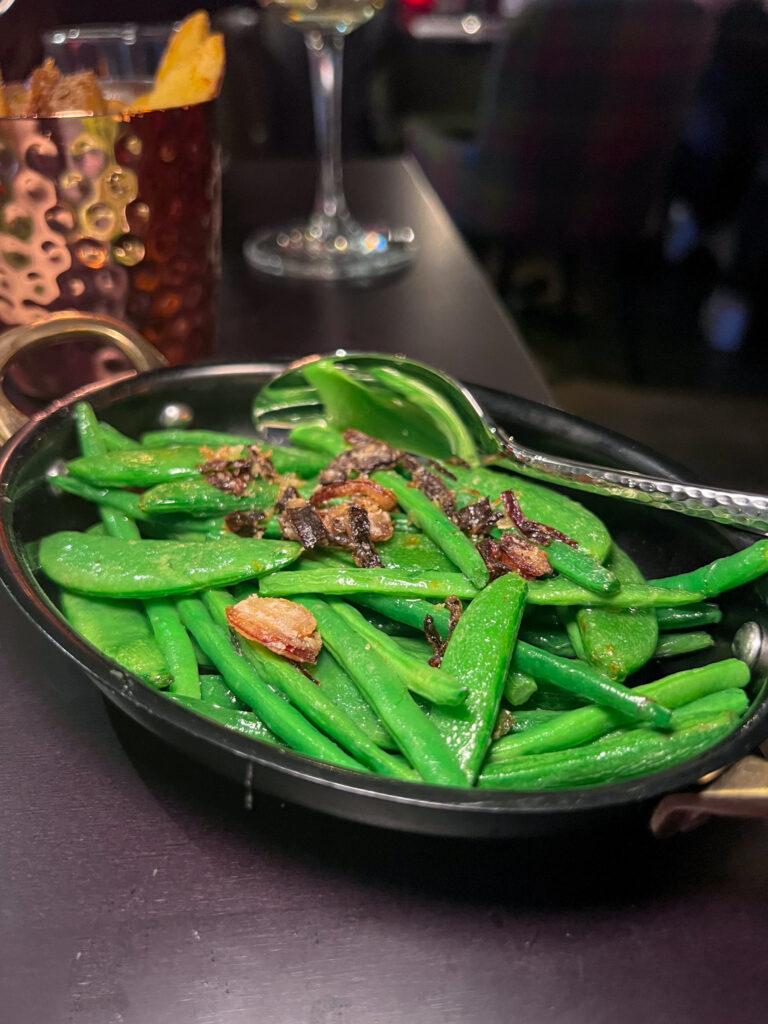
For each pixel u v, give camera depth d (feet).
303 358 0.81
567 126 2.20
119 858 0.53
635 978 0.48
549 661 0.57
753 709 0.52
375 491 0.71
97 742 0.61
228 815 0.56
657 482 0.67
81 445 0.75
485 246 2.63
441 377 0.75
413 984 0.48
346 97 2.81
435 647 0.60
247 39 2.50
